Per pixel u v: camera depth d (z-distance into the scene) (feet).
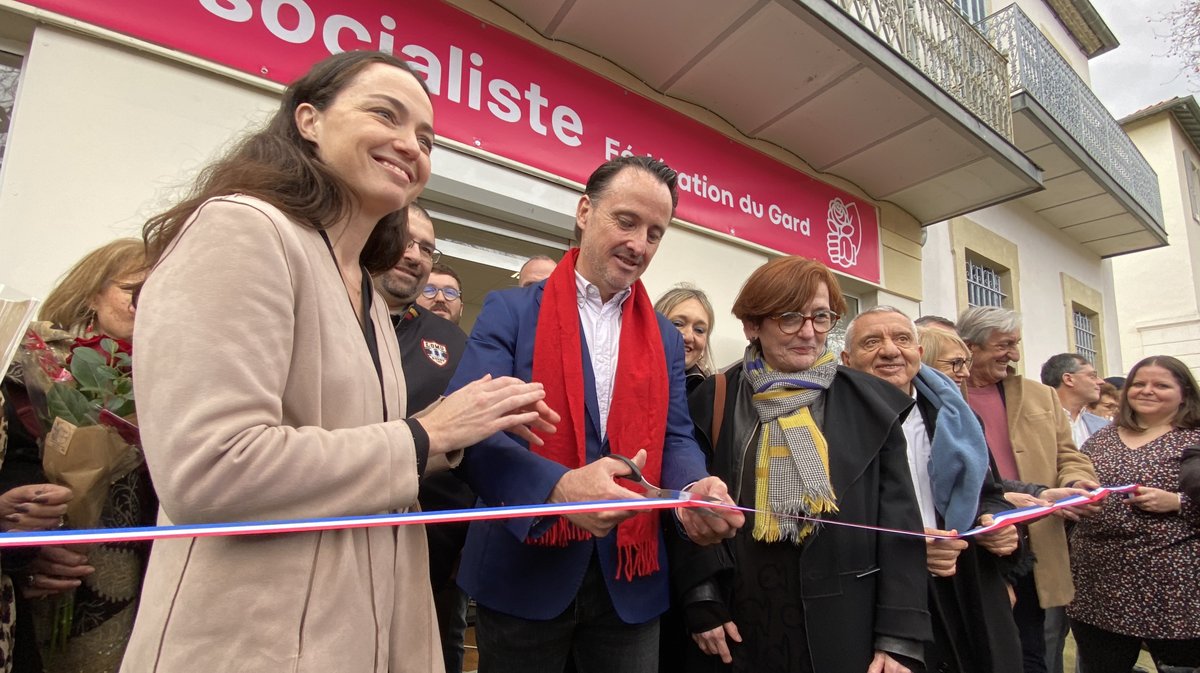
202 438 2.26
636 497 3.87
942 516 6.24
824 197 17.06
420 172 3.44
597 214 4.97
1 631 3.60
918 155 16.28
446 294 8.98
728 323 14.65
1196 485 7.82
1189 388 8.90
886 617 5.02
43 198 7.33
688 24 11.89
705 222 14.38
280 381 2.56
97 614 4.07
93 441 3.76
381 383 3.18
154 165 8.04
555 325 4.87
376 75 3.28
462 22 10.85
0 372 3.33
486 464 4.18
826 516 5.25
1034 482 8.35
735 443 6.00
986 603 5.85
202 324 2.38
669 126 13.89
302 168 3.01
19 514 3.60
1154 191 30.45
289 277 2.69
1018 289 24.63
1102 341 30.63
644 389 4.95
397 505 2.79
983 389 9.31
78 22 7.57
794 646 5.17
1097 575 8.63
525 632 4.50
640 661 4.78
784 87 13.75
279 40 8.98
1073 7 30.19
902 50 15.05
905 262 19.15
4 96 7.77
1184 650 8.09
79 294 4.65
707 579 5.32
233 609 2.38
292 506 2.46
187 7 8.29
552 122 11.95
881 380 5.90
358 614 2.67
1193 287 38.01
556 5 11.37
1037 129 20.33
